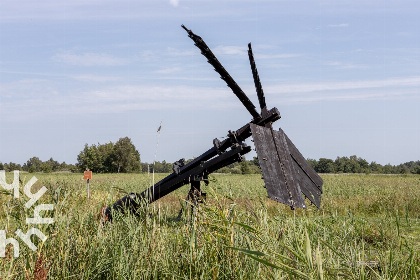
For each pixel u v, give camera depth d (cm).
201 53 567
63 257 359
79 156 7525
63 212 427
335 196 2145
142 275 349
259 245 320
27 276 318
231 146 712
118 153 6988
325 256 344
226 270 325
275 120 659
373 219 752
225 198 393
